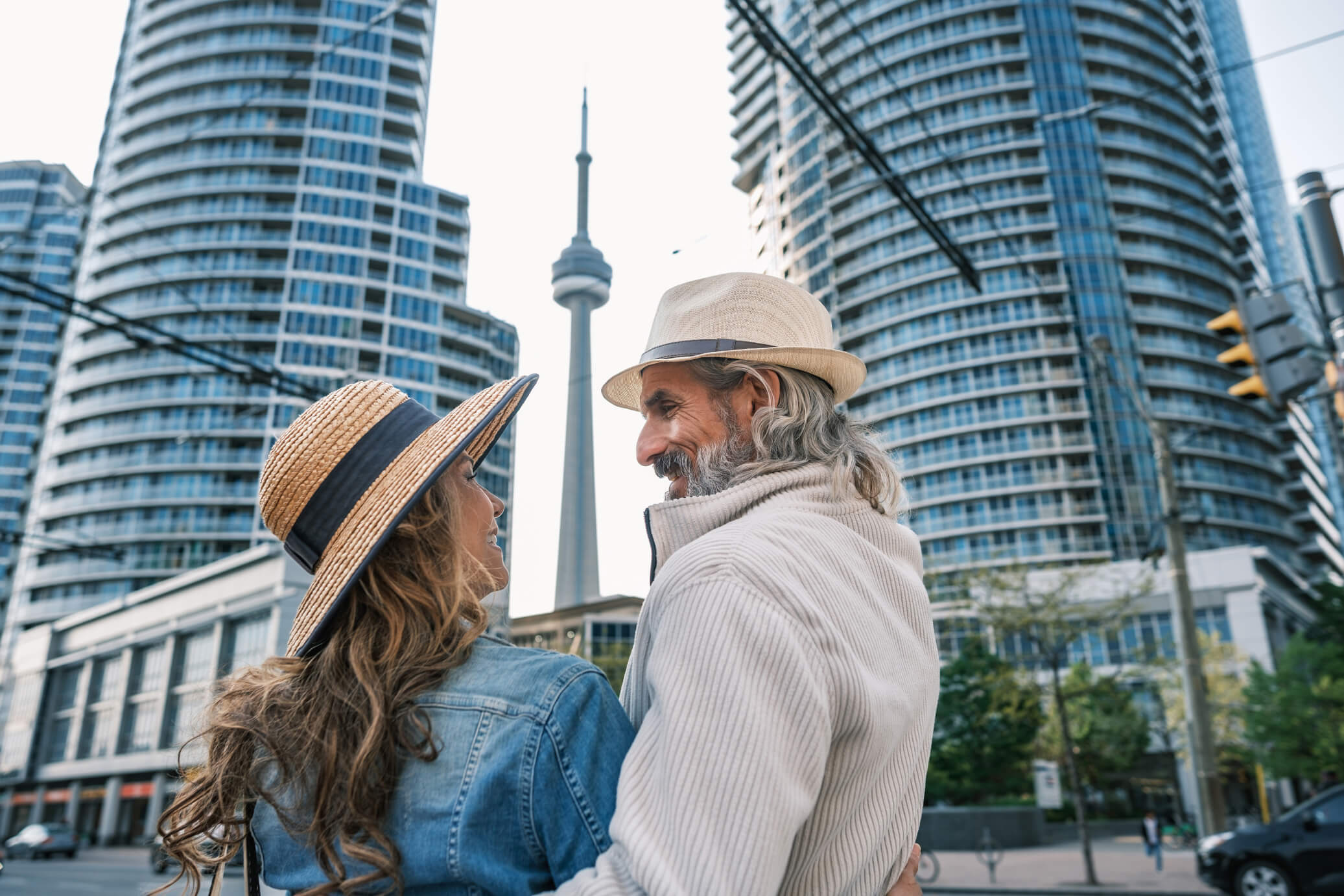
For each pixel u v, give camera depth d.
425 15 86.50
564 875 0.90
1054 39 80.81
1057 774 20.67
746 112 94.69
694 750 0.84
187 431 71.31
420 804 0.94
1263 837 9.37
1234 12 133.25
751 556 0.96
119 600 58.28
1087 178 76.75
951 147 78.50
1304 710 26.14
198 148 79.19
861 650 1.00
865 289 78.94
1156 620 49.59
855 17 85.62
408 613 1.02
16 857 34.50
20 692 65.50
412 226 78.50
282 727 1.01
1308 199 6.90
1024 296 73.44
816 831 0.95
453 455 1.07
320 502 1.09
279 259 74.75
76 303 7.78
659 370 1.38
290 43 82.19
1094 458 69.19
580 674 1.00
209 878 1.20
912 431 75.00
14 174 107.06
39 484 75.56
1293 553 74.81
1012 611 20.91
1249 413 75.62
